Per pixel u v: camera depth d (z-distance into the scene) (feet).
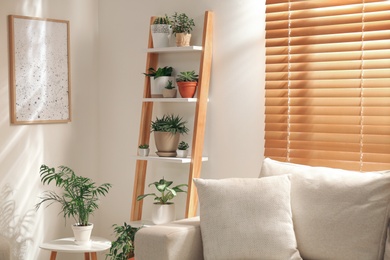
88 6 17.02
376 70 13.29
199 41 15.53
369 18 13.32
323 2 13.76
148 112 15.93
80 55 16.88
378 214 11.99
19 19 15.48
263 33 14.67
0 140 15.26
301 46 14.06
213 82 15.33
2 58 15.26
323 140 13.84
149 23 16.37
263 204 12.58
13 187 15.53
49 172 16.20
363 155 13.42
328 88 13.79
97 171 17.30
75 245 15.01
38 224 16.07
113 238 17.11
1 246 13.74
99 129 17.28
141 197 15.29
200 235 12.83
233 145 15.12
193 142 14.99
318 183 12.65
